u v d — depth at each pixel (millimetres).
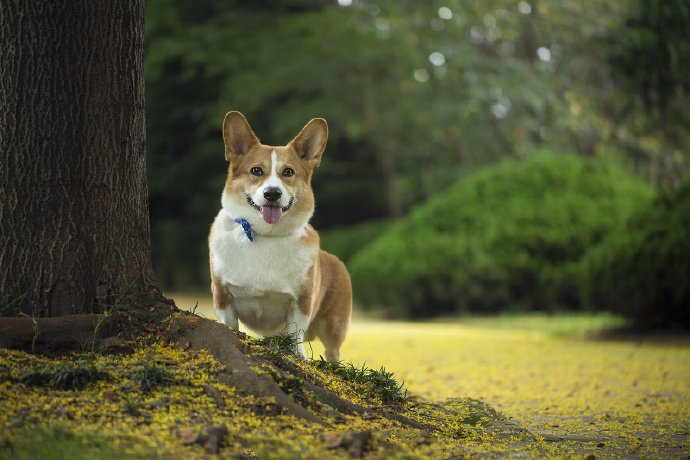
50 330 4855
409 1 25547
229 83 27156
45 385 4434
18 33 5031
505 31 23281
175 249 29547
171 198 31047
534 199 17906
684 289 12703
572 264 16688
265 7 29609
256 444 4082
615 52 19156
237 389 4625
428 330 14789
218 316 5781
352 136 26516
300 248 5715
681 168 22922
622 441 5316
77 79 5102
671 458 4777
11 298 5020
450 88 25953
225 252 5652
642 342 12422
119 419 4164
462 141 26484
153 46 28484
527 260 17094
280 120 27328
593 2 21609
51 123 5051
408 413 5410
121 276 5223
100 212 5164
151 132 29766
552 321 15742
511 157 26609
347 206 29875
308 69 26484
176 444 3963
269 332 6074
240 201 5703
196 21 29734
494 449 4801
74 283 5082
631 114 22391
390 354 10500
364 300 18875
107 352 4887
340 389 5234
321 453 4059
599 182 18109
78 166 5109
